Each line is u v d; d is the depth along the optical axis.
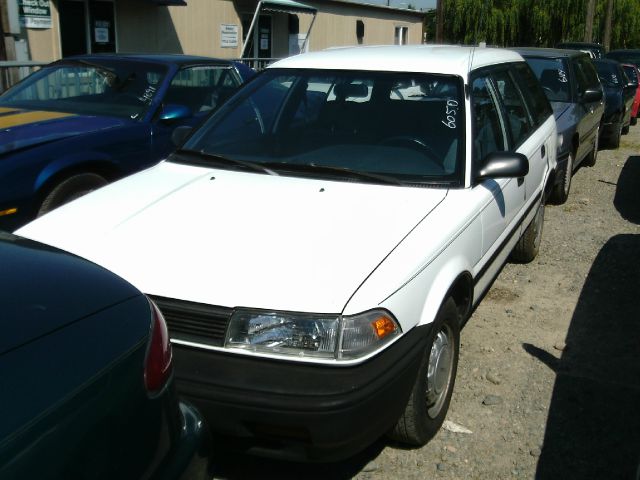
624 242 7.02
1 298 2.04
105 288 2.26
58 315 2.05
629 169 10.97
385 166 3.96
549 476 3.38
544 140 5.65
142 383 2.08
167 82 6.50
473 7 32.22
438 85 4.27
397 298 2.98
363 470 3.39
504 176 3.94
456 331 3.68
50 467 1.73
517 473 3.40
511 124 4.97
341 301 2.85
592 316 5.23
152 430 2.10
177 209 3.52
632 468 3.46
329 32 22.94
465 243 3.66
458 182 3.86
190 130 4.64
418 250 3.22
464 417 3.85
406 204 3.60
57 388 1.83
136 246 3.20
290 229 3.27
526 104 5.55
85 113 6.24
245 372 2.80
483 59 4.82
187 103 6.72
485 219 3.98
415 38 28.58
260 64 14.70
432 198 3.71
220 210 3.49
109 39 15.13
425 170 3.92
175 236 3.25
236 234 3.24
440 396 3.63
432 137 4.06
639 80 17.34
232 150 4.28
